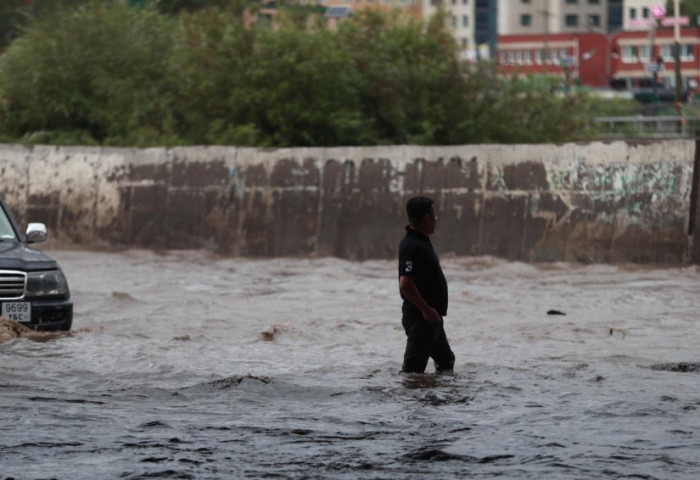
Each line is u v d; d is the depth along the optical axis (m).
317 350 28.34
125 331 32.03
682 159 51.88
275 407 20.23
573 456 16.14
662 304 39.75
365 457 16.14
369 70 75.56
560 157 54.16
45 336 29.39
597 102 135.50
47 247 63.41
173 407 20.17
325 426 18.41
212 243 60.69
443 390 21.88
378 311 38.25
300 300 41.69
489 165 55.50
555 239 53.62
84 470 15.29
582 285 45.81
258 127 74.25
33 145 65.44
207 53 75.19
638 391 21.80
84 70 78.88
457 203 55.78
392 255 56.78
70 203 64.00
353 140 73.69
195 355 26.89
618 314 36.88
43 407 19.83
